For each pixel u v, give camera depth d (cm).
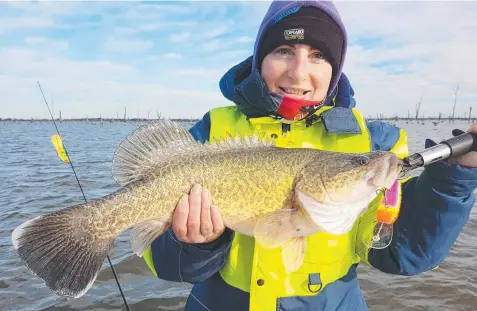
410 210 72
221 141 73
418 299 147
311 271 73
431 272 167
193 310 82
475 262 176
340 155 74
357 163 72
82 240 69
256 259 73
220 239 70
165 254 74
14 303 143
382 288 155
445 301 146
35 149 696
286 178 72
